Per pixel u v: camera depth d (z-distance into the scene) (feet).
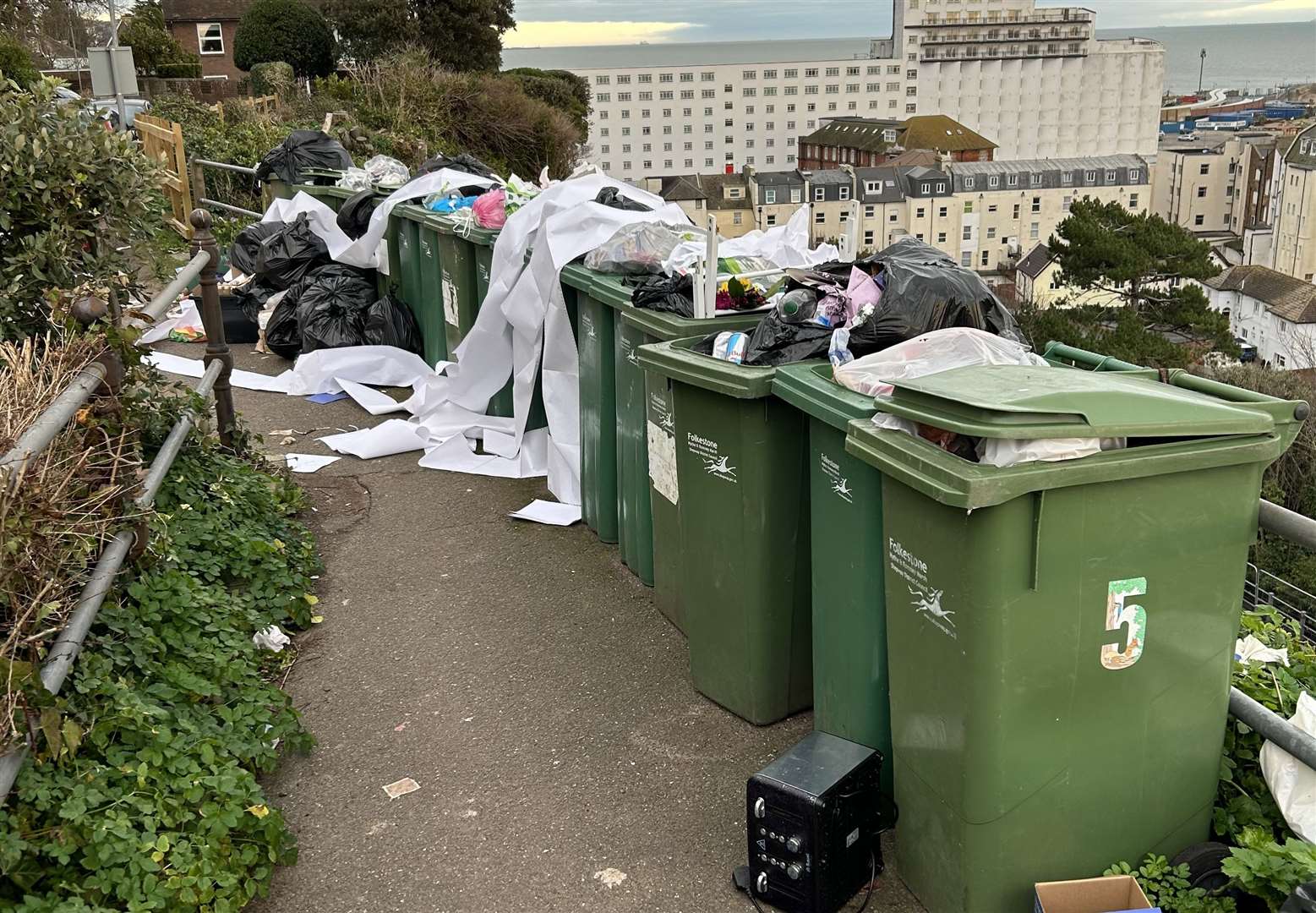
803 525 11.81
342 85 85.76
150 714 10.46
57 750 8.31
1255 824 9.46
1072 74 495.41
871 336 11.02
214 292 18.74
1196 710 9.02
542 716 12.80
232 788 10.00
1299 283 151.64
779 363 11.38
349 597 16.14
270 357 29.27
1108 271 128.47
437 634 14.92
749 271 14.94
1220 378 94.53
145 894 8.72
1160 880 8.85
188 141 52.11
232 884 9.22
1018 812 8.57
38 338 12.84
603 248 16.98
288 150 36.55
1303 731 8.89
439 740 12.39
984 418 7.88
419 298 27.20
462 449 21.76
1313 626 21.02
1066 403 7.92
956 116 496.23
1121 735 8.73
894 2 495.82
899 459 8.43
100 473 11.26
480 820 10.94
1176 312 127.13
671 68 497.05
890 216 273.95
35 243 13.60
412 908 9.74
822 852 9.12
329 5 107.65
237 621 13.51
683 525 12.67
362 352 26.50
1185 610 8.67
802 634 12.25
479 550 17.60
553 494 19.58
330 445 22.49
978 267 289.53
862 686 10.16
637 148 504.43
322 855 10.48
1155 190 321.11
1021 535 7.93
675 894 9.79
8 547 8.51
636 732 12.38
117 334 11.80
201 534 14.98
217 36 148.87
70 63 101.96
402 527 18.67
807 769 9.44
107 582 10.51
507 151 91.61
